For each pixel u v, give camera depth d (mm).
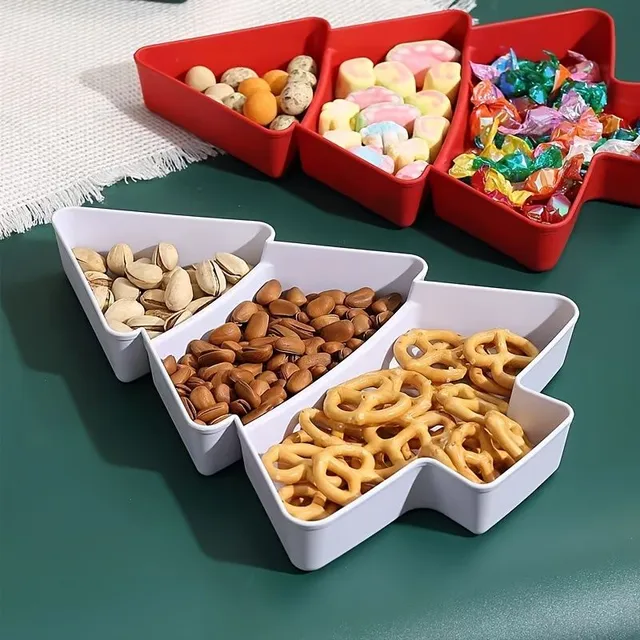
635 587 713
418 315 881
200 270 900
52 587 714
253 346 840
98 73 1211
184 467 796
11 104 1156
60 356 893
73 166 1084
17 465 798
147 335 821
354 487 719
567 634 690
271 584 715
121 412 843
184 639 684
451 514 744
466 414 771
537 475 753
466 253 998
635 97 1126
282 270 925
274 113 1082
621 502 771
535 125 1084
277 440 794
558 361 846
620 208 1059
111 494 776
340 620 695
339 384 822
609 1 1365
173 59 1134
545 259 958
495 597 708
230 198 1067
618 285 967
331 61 1137
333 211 1051
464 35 1176
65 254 918
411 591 711
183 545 741
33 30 1276
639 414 840
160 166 1099
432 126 1056
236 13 1324
